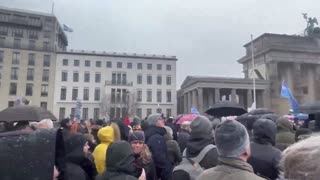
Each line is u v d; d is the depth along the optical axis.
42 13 93.25
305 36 94.25
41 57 91.56
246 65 103.38
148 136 7.86
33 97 89.50
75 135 4.88
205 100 93.44
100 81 97.06
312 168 1.59
